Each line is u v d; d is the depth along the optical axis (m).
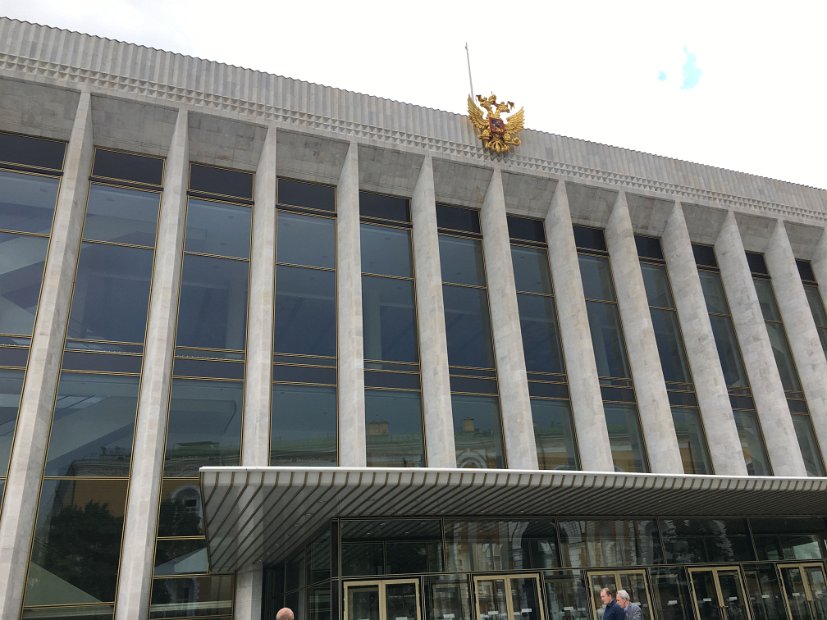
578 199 26.88
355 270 21.38
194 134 21.86
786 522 20.30
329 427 20.14
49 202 19.75
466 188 25.41
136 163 21.48
